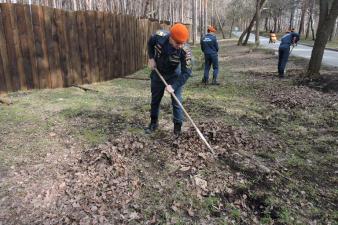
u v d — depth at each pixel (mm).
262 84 9492
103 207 3602
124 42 11094
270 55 17781
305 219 3482
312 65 9891
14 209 3582
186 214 3549
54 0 11766
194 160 4590
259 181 4141
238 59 16547
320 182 4176
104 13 9883
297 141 5391
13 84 8039
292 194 3898
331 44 31344
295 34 10359
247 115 6652
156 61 5027
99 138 5402
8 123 5984
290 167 4523
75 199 3725
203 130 5566
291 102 7441
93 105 7223
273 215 3557
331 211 3615
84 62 9445
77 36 9148
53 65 8711
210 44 9438
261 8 24297
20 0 9625
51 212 3531
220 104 7387
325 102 7457
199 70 12766
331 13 9273
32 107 6965
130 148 4883
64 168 4414
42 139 5344
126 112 6734
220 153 4781
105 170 4277
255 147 5094
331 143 5316
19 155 4781
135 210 3588
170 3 35125
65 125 5980
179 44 4711
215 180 4133
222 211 3607
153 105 5422
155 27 15305
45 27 8398
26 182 4070
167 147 5016
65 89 8766
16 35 7906
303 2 47062
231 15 58719
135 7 18516
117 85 9586
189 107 7129
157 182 4086
